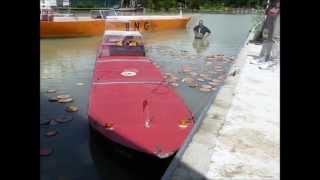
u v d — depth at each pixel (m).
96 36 18.39
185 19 21.55
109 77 7.55
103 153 5.30
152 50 14.83
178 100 6.34
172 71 11.20
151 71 8.14
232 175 3.37
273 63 8.18
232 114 4.99
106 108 5.89
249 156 3.75
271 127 4.54
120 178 4.91
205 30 17.91
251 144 4.04
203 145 3.96
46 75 10.61
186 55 13.79
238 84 6.55
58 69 11.50
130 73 7.88
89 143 5.89
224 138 4.18
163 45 16.30
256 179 3.32
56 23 17.42
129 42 9.56
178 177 3.27
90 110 5.81
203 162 3.57
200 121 4.70
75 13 22.08
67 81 9.90
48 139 6.15
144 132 5.12
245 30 22.30
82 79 10.16
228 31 21.72
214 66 11.97
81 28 17.91
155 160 4.65
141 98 6.36
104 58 9.14
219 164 3.56
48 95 8.58
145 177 4.82
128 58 9.20
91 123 5.51
